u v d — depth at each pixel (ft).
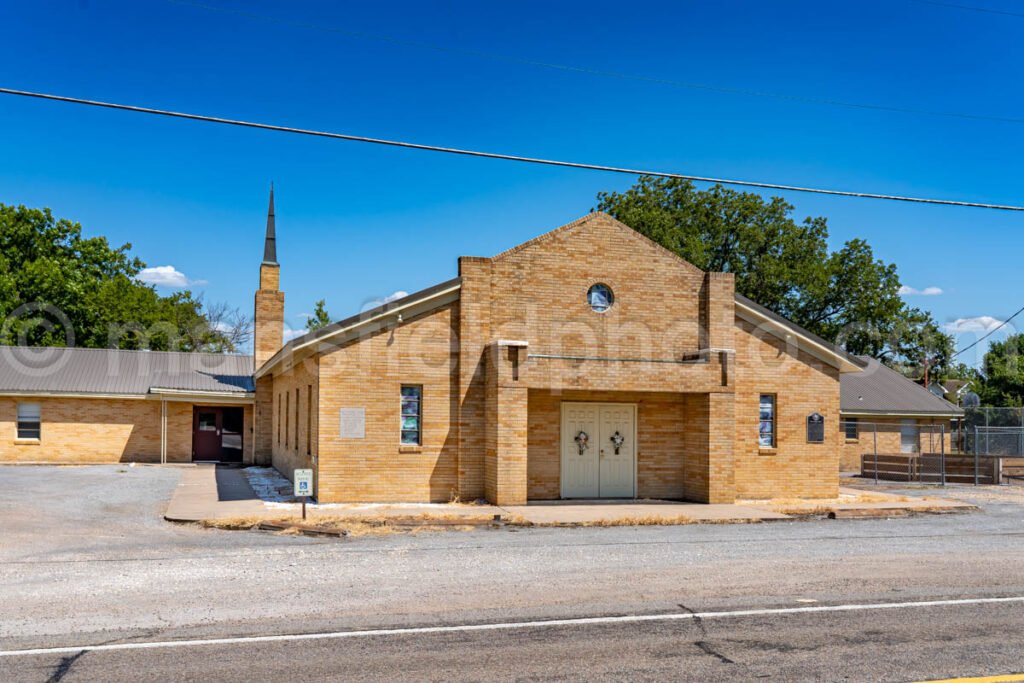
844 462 112.47
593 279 66.80
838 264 155.63
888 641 27.76
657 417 68.69
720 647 26.84
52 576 36.19
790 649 26.73
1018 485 91.91
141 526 51.21
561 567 39.24
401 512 56.90
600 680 23.56
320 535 48.14
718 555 42.91
